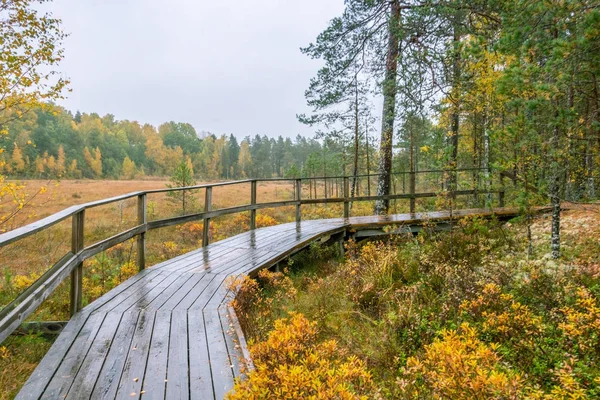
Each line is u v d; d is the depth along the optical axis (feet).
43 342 11.71
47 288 8.36
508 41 15.93
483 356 6.40
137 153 258.57
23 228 7.10
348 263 18.67
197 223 37.93
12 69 20.88
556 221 18.08
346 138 63.82
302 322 7.57
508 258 18.81
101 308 11.34
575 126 15.81
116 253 27.12
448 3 30.50
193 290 13.23
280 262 20.39
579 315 8.80
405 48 35.78
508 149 18.67
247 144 321.73
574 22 13.85
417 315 11.64
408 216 30.14
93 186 110.73
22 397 6.56
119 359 8.06
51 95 22.75
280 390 5.37
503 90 16.76
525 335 9.43
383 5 36.94
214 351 8.48
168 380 7.19
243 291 12.93
